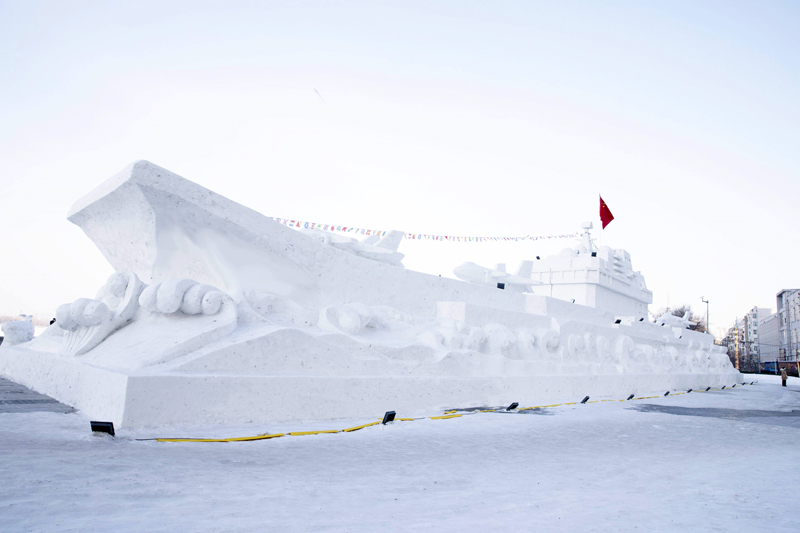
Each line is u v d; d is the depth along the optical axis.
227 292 8.41
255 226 8.75
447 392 9.29
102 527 2.64
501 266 17.59
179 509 3.02
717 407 12.74
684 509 3.69
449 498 3.70
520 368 11.38
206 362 6.61
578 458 5.60
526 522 3.17
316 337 7.81
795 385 27.45
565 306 15.09
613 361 15.34
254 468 4.24
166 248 8.55
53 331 9.98
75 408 6.60
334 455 4.99
